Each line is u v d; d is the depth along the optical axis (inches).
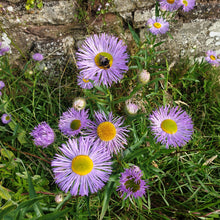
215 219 7.7
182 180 8.4
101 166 6.1
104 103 7.2
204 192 8.2
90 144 6.1
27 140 8.7
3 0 9.0
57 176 6.0
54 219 4.7
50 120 9.5
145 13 10.0
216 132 10.0
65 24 10.0
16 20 9.6
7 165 7.3
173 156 8.4
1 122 9.5
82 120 6.7
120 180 5.9
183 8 9.3
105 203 6.2
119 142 6.6
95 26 10.2
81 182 5.9
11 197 6.8
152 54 9.4
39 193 7.3
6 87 10.4
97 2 9.6
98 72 6.3
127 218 7.5
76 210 6.7
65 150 6.1
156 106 10.2
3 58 10.1
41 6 9.3
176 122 7.2
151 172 8.0
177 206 7.8
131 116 6.9
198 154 8.6
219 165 8.8
